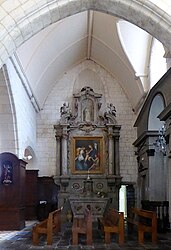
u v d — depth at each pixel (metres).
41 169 19.53
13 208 13.59
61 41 16.95
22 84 15.21
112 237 10.98
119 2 7.47
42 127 19.89
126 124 19.94
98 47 18.86
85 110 19.56
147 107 15.11
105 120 19.41
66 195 18.47
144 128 15.98
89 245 9.51
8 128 14.01
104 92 20.36
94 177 18.83
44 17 7.55
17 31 7.32
